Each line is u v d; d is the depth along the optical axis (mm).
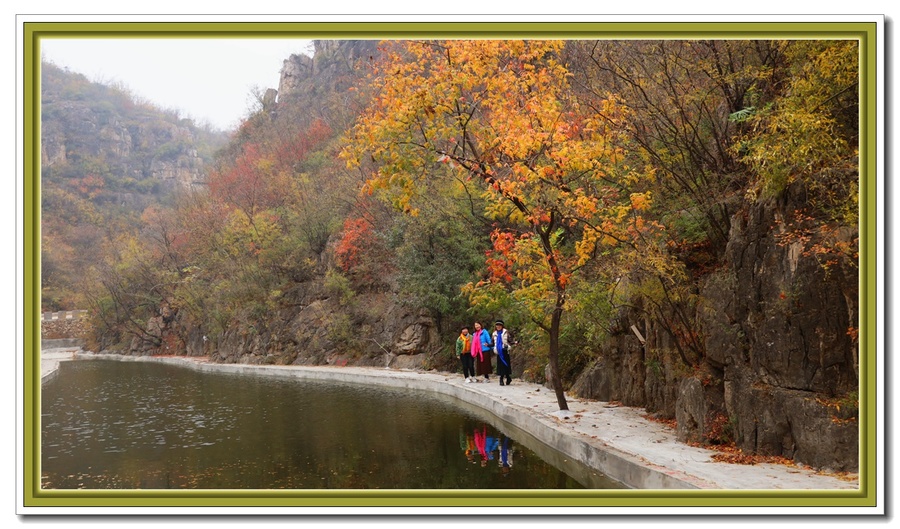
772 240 10570
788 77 12586
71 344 74438
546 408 15742
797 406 9742
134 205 117500
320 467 12469
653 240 13039
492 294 16078
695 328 12594
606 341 16516
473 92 15797
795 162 9812
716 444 11055
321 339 37594
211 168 82062
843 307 9562
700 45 13641
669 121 13445
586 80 15539
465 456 12953
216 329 47281
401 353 31719
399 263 29500
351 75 62688
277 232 45594
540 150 14094
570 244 19000
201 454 14070
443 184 27844
